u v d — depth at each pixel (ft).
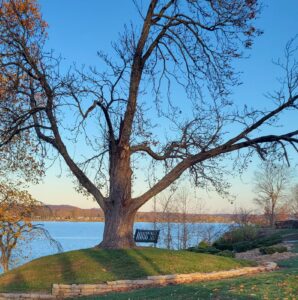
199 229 139.54
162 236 119.96
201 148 57.98
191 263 50.29
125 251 52.70
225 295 34.06
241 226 124.06
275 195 234.99
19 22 57.26
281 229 161.07
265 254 79.15
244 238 108.58
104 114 57.52
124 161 57.36
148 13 58.54
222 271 48.75
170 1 58.95
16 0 57.57
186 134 59.77
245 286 36.78
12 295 41.75
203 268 49.26
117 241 55.62
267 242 101.19
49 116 57.16
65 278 45.73
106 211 57.16
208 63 58.75
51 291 42.83
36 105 60.03
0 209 71.56
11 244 74.33
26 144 61.87
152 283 43.96
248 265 54.13
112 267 48.19
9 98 57.67
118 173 57.16
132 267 47.80
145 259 50.37
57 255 53.62
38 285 44.70
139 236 81.30
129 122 57.72
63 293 42.11
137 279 44.88
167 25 59.21
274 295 33.04
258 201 238.68
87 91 55.83
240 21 56.90
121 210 56.44
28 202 74.90
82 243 160.25
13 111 58.18
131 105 57.82
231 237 109.40
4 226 72.79
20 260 78.38
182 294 36.29
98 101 56.24
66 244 151.84
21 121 57.82
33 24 58.70
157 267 48.01
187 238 127.13
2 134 57.52
